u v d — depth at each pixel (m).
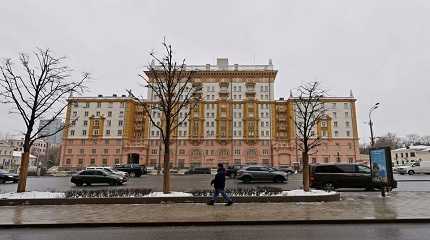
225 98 88.69
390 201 15.47
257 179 30.41
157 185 28.97
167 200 15.15
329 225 10.26
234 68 91.50
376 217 10.99
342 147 83.38
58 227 10.19
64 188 25.69
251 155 84.38
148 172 62.25
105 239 8.41
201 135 85.00
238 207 13.61
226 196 14.34
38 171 56.91
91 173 29.05
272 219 10.72
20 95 18.84
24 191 16.67
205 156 84.19
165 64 22.06
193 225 10.36
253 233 9.02
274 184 28.97
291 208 13.24
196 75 89.50
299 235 8.73
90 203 14.86
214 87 89.50
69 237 8.69
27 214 12.00
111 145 84.56
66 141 85.06
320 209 12.91
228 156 84.06
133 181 35.06
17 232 9.45
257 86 89.69
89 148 84.62
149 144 85.19
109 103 86.81
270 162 83.94
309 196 15.32
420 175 44.81
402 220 10.71
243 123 85.94
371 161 18.83
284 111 87.12
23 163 16.95
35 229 9.93
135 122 88.62
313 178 23.09
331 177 22.66
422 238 8.29
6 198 14.77
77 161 84.06
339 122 84.81
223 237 8.52
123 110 86.25
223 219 10.79
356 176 22.33
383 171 17.91
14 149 121.25
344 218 10.84
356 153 83.00
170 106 18.52
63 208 13.59
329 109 85.56
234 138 85.06
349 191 21.83
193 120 85.50
